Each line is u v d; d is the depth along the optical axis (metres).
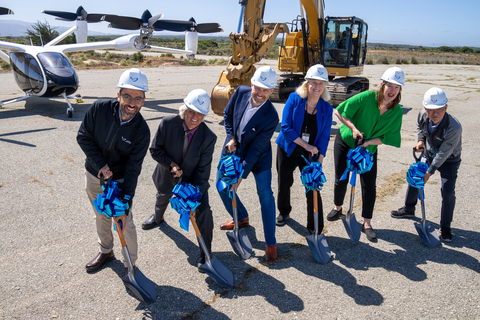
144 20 11.98
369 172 3.55
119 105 2.51
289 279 2.96
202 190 3.00
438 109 3.29
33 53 9.45
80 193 4.58
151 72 23.16
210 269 2.84
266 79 2.87
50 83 9.23
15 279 2.85
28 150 6.27
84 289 2.77
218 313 2.54
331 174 5.57
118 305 2.60
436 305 2.67
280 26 11.62
